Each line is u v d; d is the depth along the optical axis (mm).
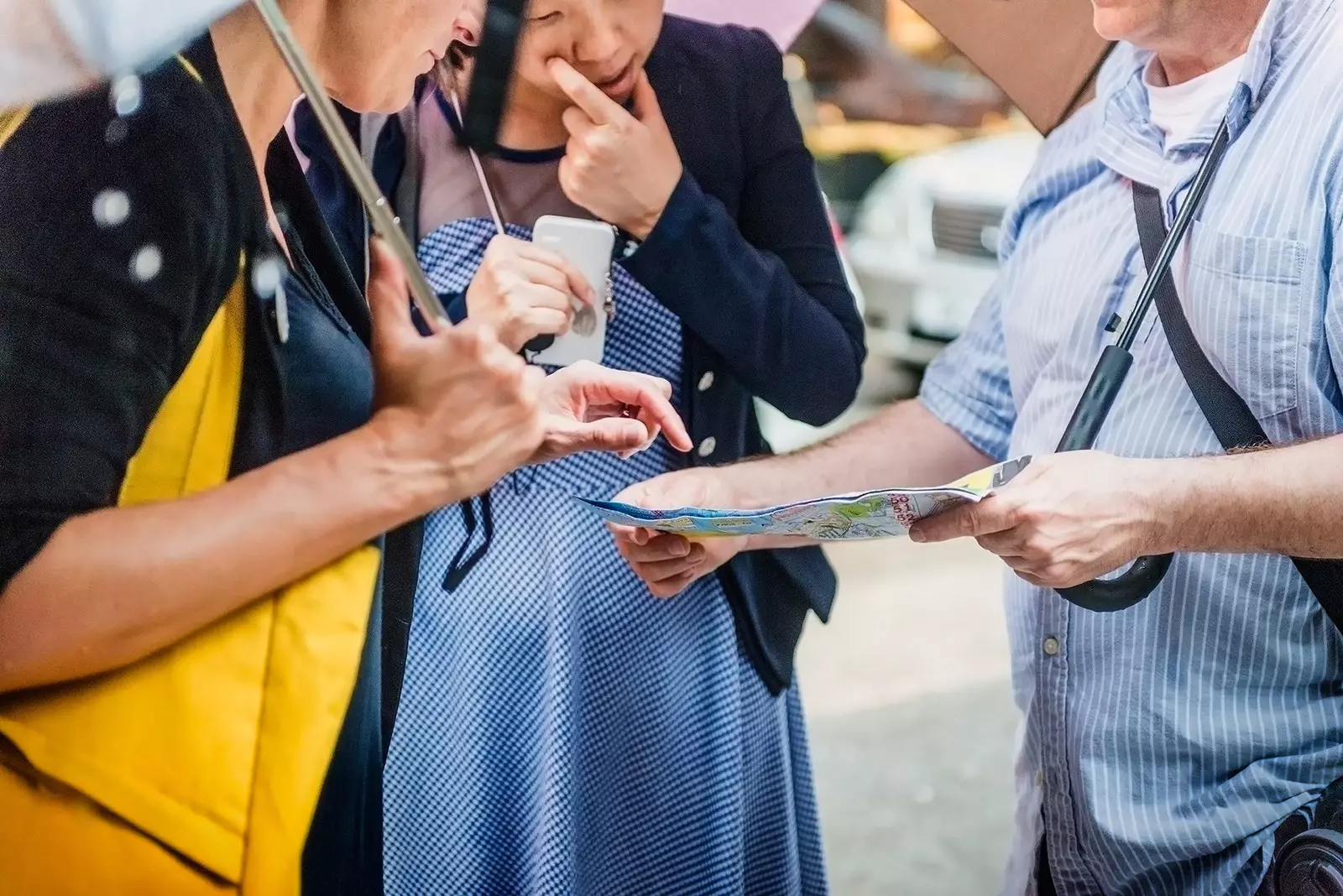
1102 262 1489
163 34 938
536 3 1394
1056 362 1526
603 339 1511
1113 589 1334
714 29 1611
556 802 1452
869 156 5344
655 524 1247
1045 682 1517
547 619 1491
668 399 1541
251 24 1018
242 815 1030
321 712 1051
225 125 984
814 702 3482
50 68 917
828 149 5328
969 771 3180
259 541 983
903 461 1716
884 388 5055
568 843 1457
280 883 1040
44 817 993
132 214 920
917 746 3281
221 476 1029
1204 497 1243
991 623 3930
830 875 2770
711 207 1488
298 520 990
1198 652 1414
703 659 1613
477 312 1407
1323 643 1390
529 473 1519
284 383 1057
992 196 4980
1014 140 5301
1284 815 1389
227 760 1023
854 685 3576
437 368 998
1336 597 1314
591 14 1400
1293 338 1316
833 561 4371
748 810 1681
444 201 1529
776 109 1620
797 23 1731
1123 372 1348
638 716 1570
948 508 1170
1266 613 1385
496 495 1515
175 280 944
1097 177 1561
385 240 976
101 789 995
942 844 2895
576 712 1498
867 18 5363
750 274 1517
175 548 959
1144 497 1235
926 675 3629
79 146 915
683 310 1502
